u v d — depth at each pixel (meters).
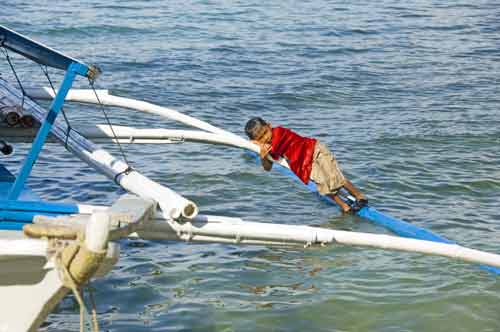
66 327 14.64
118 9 58.56
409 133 29.34
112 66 40.66
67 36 48.78
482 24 59.88
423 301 15.84
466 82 40.03
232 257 17.89
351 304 15.70
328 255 18.12
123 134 20.44
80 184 22.89
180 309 15.39
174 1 63.84
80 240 9.59
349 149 27.20
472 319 15.21
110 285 16.31
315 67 42.81
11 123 17.77
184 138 20.77
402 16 62.59
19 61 39.72
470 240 19.44
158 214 12.74
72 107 31.20
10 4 57.91
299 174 20.67
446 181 24.02
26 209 11.69
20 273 10.36
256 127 20.34
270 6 64.38
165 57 43.28
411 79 40.53
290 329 14.70
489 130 30.03
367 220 20.62
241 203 21.78
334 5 66.75
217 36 50.56
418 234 19.41
